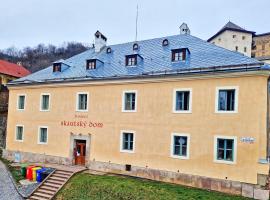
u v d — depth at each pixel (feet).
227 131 63.41
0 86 134.21
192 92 68.69
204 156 65.72
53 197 67.72
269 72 60.08
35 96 96.99
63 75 93.20
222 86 64.95
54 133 91.30
